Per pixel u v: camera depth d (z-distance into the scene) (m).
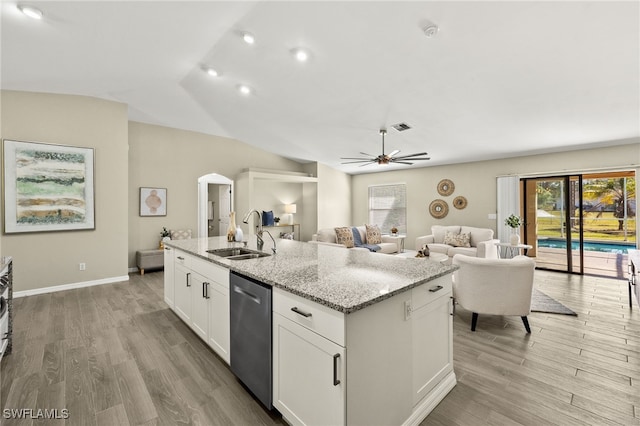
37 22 2.48
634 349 2.54
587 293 4.14
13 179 3.90
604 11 2.12
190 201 6.22
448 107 3.91
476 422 1.68
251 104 4.54
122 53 3.11
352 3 2.32
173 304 3.22
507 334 2.86
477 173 6.46
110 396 1.90
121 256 4.79
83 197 4.40
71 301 3.79
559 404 1.83
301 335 1.50
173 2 2.30
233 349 2.05
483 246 5.41
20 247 3.97
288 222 7.91
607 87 3.09
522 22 2.32
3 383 2.03
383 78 3.39
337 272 1.90
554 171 5.46
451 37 2.57
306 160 7.86
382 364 1.49
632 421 1.67
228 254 2.97
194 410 1.78
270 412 1.77
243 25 2.64
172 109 4.94
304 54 3.04
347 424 1.30
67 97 4.28
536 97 3.43
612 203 5.36
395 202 7.95
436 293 1.91
